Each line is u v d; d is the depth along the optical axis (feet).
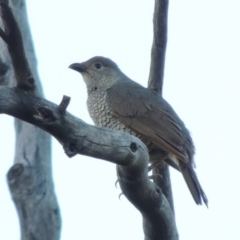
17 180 39.99
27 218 39.27
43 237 39.09
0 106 27.45
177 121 46.21
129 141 31.04
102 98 47.85
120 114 46.39
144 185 32.99
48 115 28.12
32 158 40.70
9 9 27.14
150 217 34.68
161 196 34.09
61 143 29.40
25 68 27.73
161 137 44.75
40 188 40.04
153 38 42.29
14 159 41.16
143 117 45.80
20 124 41.78
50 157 41.37
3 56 43.29
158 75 45.60
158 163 44.75
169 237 35.68
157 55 43.34
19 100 27.78
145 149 32.09
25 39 45.01
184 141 44.93
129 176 32.37
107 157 30.68
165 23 41.27
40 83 44.14
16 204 39.83
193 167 45.55
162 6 40.73
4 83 43.14
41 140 41.34
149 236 35.88
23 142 41.32
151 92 47.21
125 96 46.93
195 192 42.42
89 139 29.48
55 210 39.70
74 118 28.96
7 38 27.27
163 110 46.14
